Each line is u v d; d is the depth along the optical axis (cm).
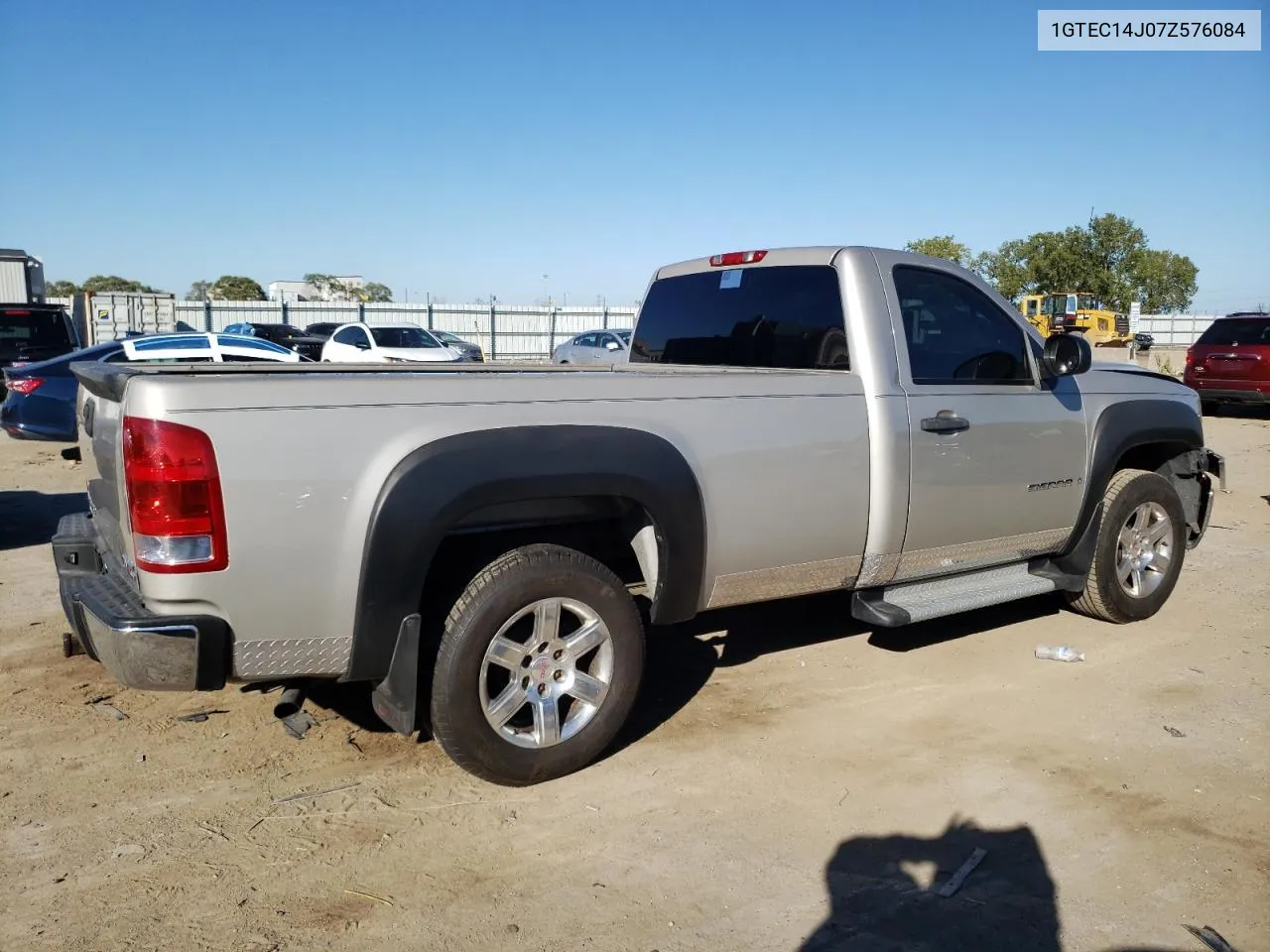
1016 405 506
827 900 314
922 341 480
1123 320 3528
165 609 316
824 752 419
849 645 554
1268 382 1722
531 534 407
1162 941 295
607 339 2783
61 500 980
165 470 306
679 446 393
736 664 521
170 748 415
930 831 356
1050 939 295
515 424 358
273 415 319
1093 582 572
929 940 294
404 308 4075
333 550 330
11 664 509
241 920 299
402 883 320
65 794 374
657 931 298
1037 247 5375
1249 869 333
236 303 3984
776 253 507
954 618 609
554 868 330
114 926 295
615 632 388
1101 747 426
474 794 379
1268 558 774
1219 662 531
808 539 436
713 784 389
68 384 1135
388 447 336
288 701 392
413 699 343
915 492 464
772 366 503
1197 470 623
